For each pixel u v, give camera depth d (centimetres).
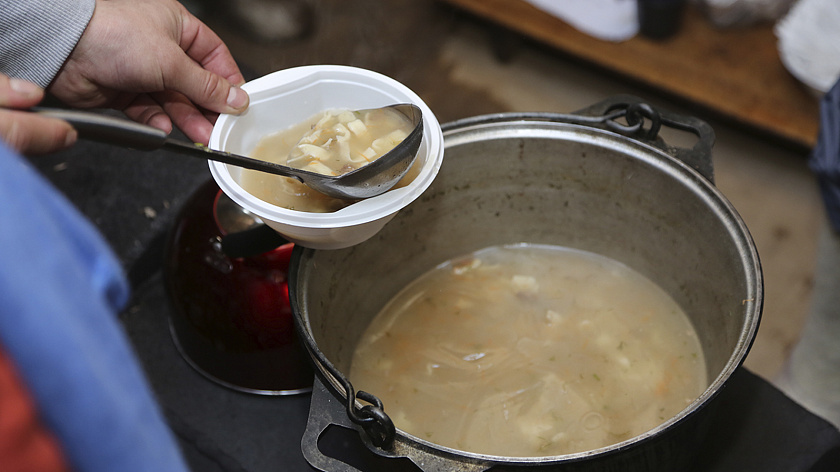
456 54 238
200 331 115
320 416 99
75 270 67
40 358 62
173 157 132
